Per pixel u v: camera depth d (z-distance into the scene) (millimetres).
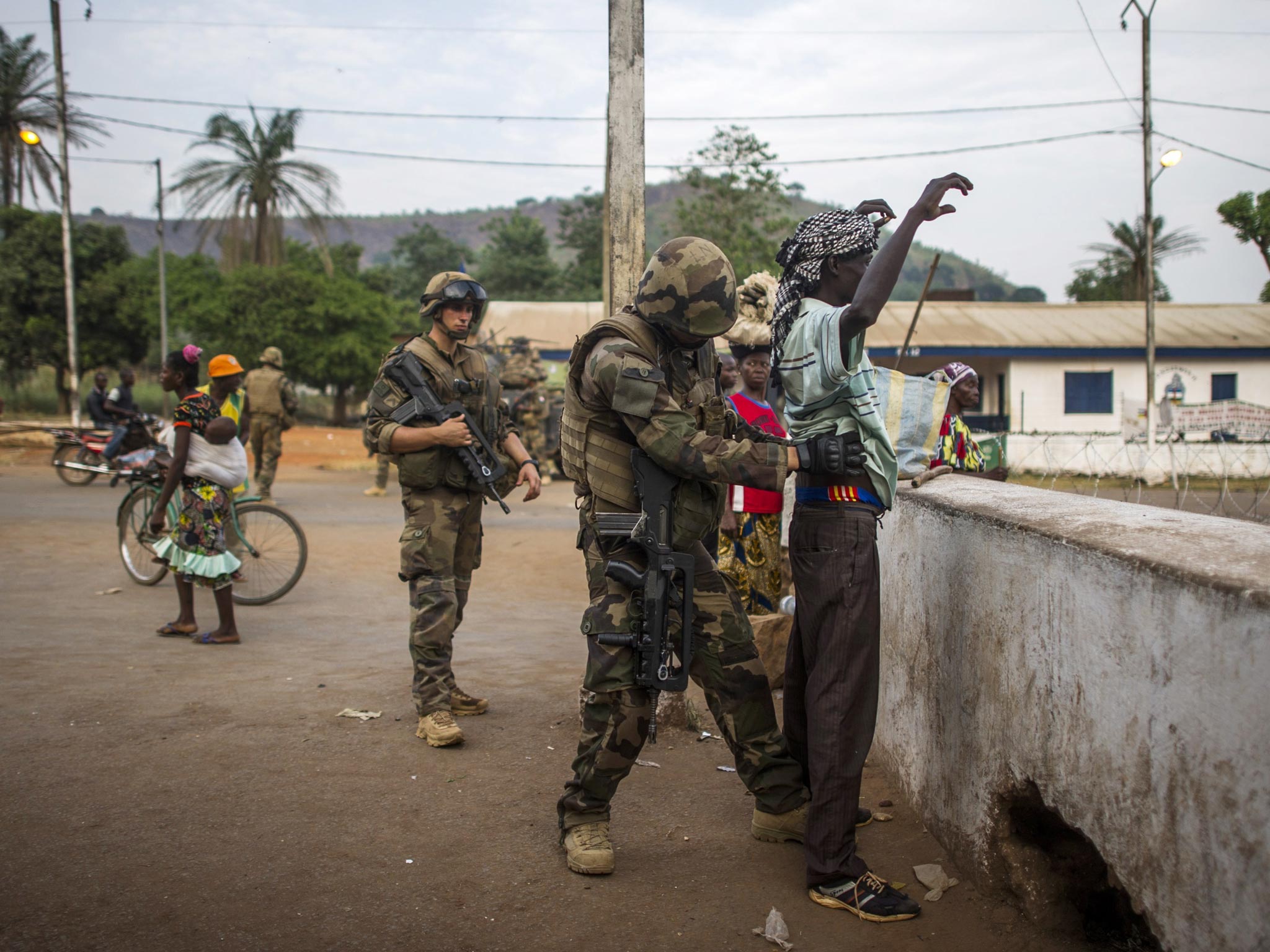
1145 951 2414
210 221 39156
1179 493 13977
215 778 3600
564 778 3672
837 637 2738
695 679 3160
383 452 4188
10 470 16984
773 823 3133
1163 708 1915
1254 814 1666
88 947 2451
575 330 28984
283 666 5246
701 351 3092
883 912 2627
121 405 14797
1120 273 46438
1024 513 2637
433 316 4371
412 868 2934
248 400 12602
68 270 23078
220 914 2635
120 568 8250
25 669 5004
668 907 2727
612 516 2930
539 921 2641
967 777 2816
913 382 3676
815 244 2816
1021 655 2492
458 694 4398
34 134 22453
